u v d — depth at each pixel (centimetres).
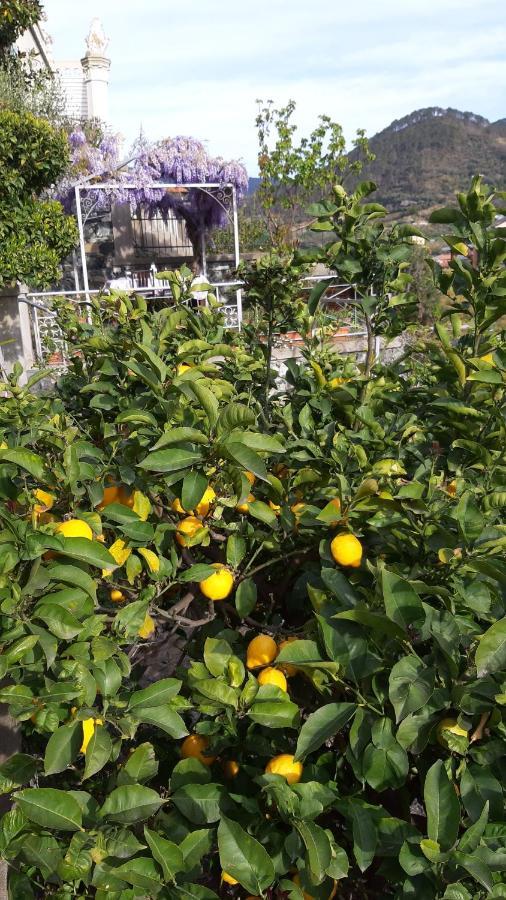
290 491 260
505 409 257
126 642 192
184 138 1695
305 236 2077
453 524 197
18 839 170
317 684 184
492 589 178
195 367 249
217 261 2117
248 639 257
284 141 1962
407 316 326
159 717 175
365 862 159
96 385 270
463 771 165
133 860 163
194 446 201
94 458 240
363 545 226
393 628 166
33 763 177
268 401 351
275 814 187
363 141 1981
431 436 292
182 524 227
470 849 153
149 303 1692
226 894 219
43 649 159
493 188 284
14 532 176
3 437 233
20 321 1333
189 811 180
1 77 1308
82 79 2570
